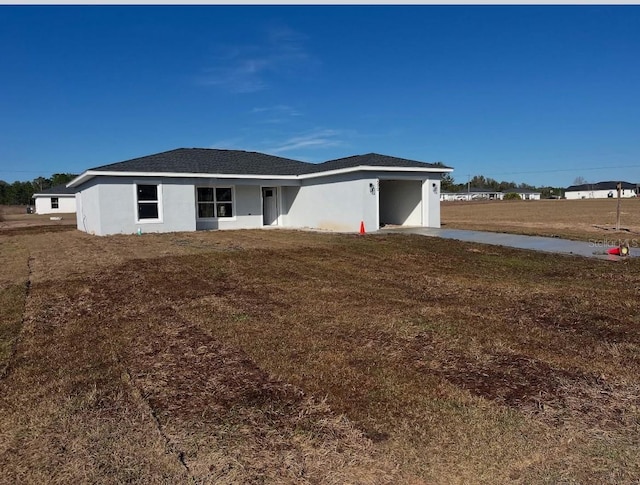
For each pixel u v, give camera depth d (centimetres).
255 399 367
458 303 677
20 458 288
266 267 1024
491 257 1134
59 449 297
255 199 2170
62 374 424
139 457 286
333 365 434
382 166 1767
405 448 293
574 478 260
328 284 833
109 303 707
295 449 294
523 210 4453
